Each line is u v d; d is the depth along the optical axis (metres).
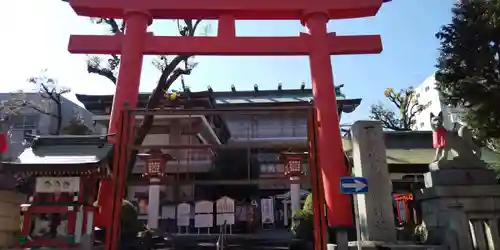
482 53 13.41
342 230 12.35
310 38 15.27
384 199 12.17
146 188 22.64
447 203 11.97
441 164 12.64
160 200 19.30
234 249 14.49
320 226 10.59
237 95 41.62
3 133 12.55
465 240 11.48
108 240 10.49
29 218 11.98
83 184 12.32
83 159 11.96
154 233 17.23
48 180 12.15
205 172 20.84
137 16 15.04
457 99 14.63
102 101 32.91
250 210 21.19
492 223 11.77
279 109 11.30
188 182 10.94
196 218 12.60
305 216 14.74
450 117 36.16
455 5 14.21
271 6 15.43
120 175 10.96
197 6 15.23
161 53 14.90
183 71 19.64
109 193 13.02
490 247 11.55
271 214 24.77
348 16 15.97
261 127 35.66
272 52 15.06
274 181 11.02
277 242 16.64
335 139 13.76
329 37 15.38
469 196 12.02
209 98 27.66
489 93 13.09
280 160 20.81
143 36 14.88
